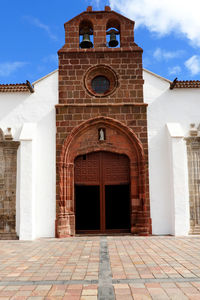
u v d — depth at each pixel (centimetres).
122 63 1252
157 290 508
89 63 1252
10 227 1127
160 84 1243
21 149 1136
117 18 1296
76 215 1641
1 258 777
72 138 1191
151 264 682
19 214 1134
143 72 1252
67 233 1127
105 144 1203
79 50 1256
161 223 1147
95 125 1213
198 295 484
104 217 1187
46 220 1140
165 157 1191
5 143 1175
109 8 1301
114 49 1257
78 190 1669
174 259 728
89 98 1227
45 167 1176
